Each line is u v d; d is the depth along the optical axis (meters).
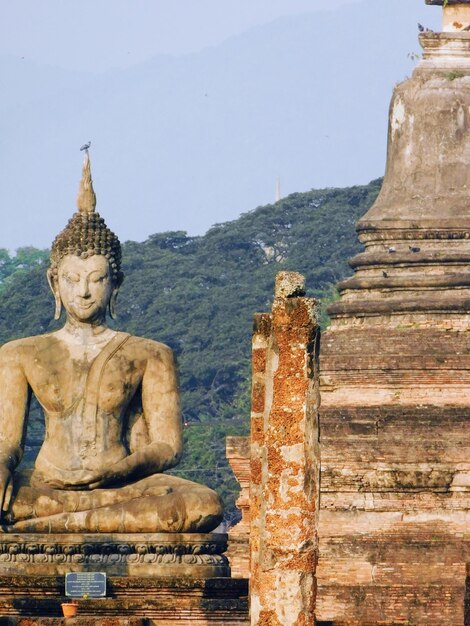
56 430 47.06
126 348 47.56
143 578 45.19
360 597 64.44
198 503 45.97
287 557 40.81
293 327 41.00
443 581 66.38
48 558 45.84
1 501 46.06
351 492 67.88
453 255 71.81
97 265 47.47
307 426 40.94
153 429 47.31
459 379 69.50
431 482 67.69
